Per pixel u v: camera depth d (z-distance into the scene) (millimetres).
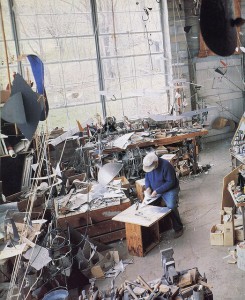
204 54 8273
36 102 1571
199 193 5930
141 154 6281
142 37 7719
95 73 7406
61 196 4859
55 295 3223
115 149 6125
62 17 6934
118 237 4621
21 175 5168
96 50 7301
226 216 4457
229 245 4223
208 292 2635
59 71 7059
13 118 1550
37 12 6699
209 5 1291
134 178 6137
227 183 4531
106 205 4543
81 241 4012
